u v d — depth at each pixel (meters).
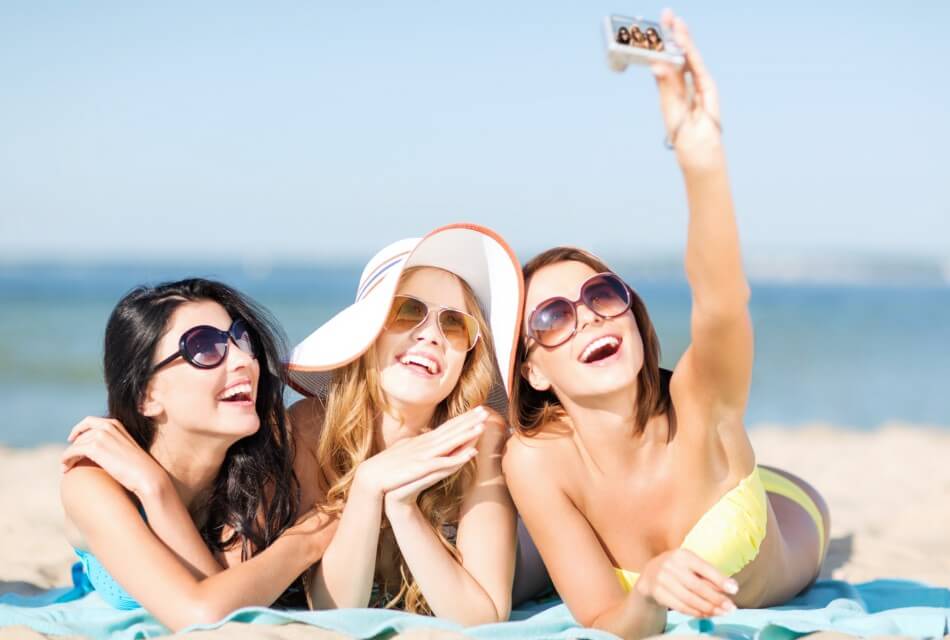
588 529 1.81
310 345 1.90
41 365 9.80
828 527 2.20
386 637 1.66
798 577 2.02
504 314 1.83
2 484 3.43
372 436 1.90
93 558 1.86
